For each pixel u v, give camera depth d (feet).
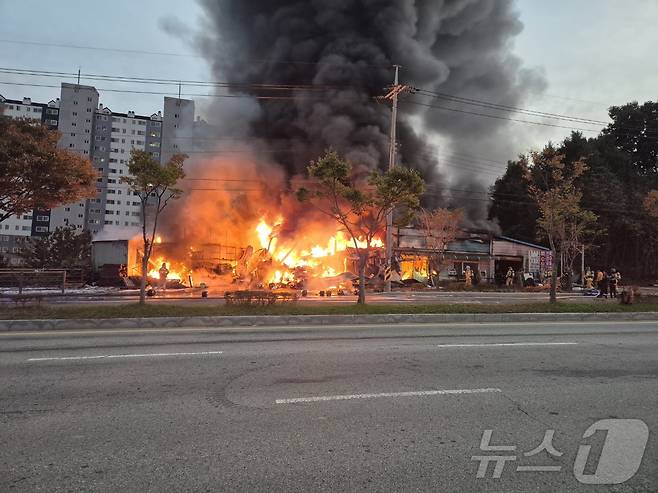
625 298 50.14
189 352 24.18
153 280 88.38
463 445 12.37
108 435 12.72
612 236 150.20
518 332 32.91
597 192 146.41
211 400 15.83
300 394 16.55
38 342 27.55
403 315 39.42
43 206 52.39
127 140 259.80
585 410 15.23
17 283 70.03
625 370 20.90
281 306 43.34
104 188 252.21
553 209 53.31
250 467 10.93
